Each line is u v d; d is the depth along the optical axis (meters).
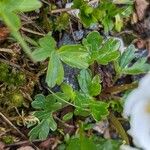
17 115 0.22
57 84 0.22
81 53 0.21
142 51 0.25
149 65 0.23
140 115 0.21
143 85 0.21
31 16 0.23
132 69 0.23
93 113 0.22
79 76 0.22
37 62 0.22
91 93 0.22
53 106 0.22
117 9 0.22
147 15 0.25
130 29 0.25
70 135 0.23
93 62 0.22
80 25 0.23
